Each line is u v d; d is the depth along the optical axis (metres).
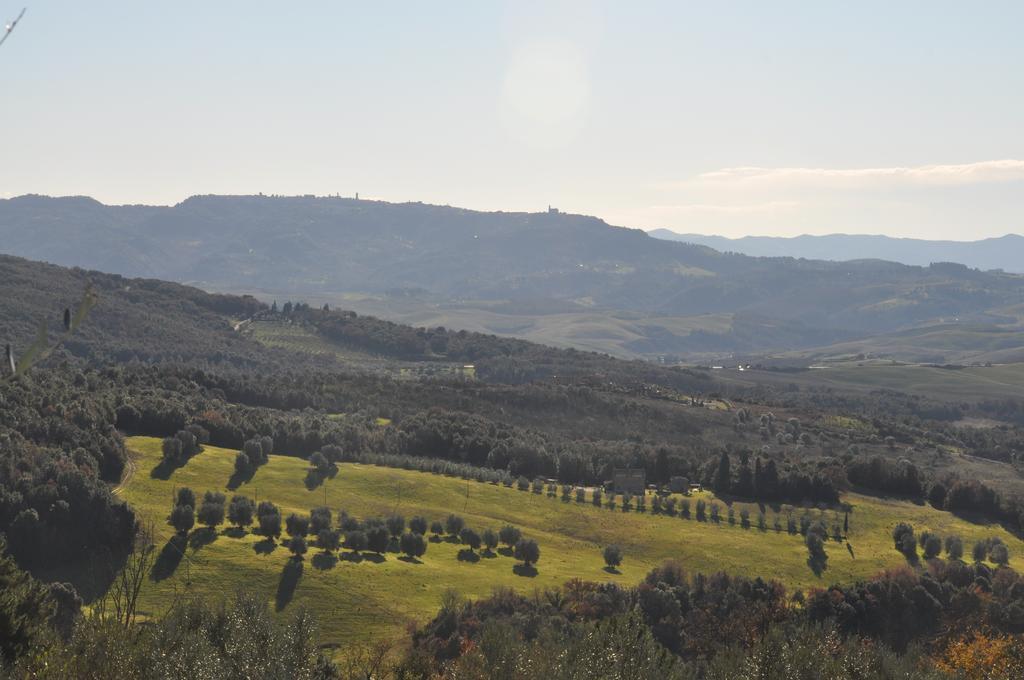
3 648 43.62
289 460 152.12
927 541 133.75
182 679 39.88
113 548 101.00
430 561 115.12
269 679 43.53
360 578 102.50
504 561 119.19
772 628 57.97
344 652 81.31
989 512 157.62
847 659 56.56
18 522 96.00
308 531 118.50
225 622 46.22
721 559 128.00
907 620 98.56
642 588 96.94
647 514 148.88
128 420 149.38
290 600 95.31
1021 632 100.06
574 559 124.12
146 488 124.81
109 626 41.16
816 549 133.88
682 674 53.62
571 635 71.31
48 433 123.25
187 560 100.88
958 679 60.19
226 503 121.69
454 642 82.00
